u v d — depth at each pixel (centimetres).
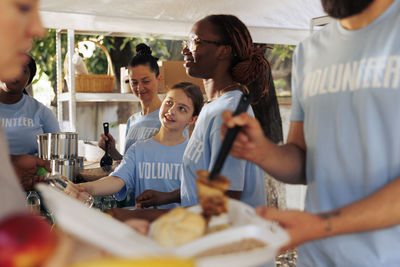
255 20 331
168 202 185
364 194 97
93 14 305
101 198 212
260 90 162
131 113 616
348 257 100
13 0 61
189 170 154
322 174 105
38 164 162
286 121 552
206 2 294
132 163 215
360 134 96
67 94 393
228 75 154
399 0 93
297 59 119
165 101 215
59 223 63
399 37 91
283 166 113
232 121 91
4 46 62
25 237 46
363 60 96
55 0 282
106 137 287
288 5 305
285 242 70
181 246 65
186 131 226
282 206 384
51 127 318
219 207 81
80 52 478
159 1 291
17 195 77
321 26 344
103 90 385
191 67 156
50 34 564
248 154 108
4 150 80
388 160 92
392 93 90
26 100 306
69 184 165
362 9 93
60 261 50
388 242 93
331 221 80
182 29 331
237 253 62
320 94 106
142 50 271
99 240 58
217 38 148
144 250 58
